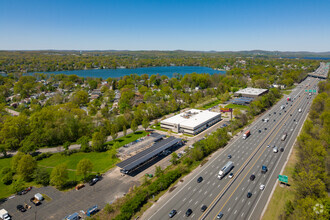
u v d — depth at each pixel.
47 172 106.38
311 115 170.62
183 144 147.00
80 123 163.62
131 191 93.69
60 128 155.12
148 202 86.06
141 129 181.38
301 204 71.00
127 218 75.81
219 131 144.38
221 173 100.81
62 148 146.00
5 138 144.25
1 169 118.94
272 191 89.69
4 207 86.44
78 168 101.12
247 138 149.25
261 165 111.81
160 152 127.00
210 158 122.25
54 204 87.81
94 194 93.88
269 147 132.88
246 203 83.06
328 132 124.94
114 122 179.50
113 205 84.00
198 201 85.25
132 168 107.88
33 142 138.75
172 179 98.88
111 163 122.81
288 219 70.31
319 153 100.12
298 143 123.38
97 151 140.25
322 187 75.06
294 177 96.62
